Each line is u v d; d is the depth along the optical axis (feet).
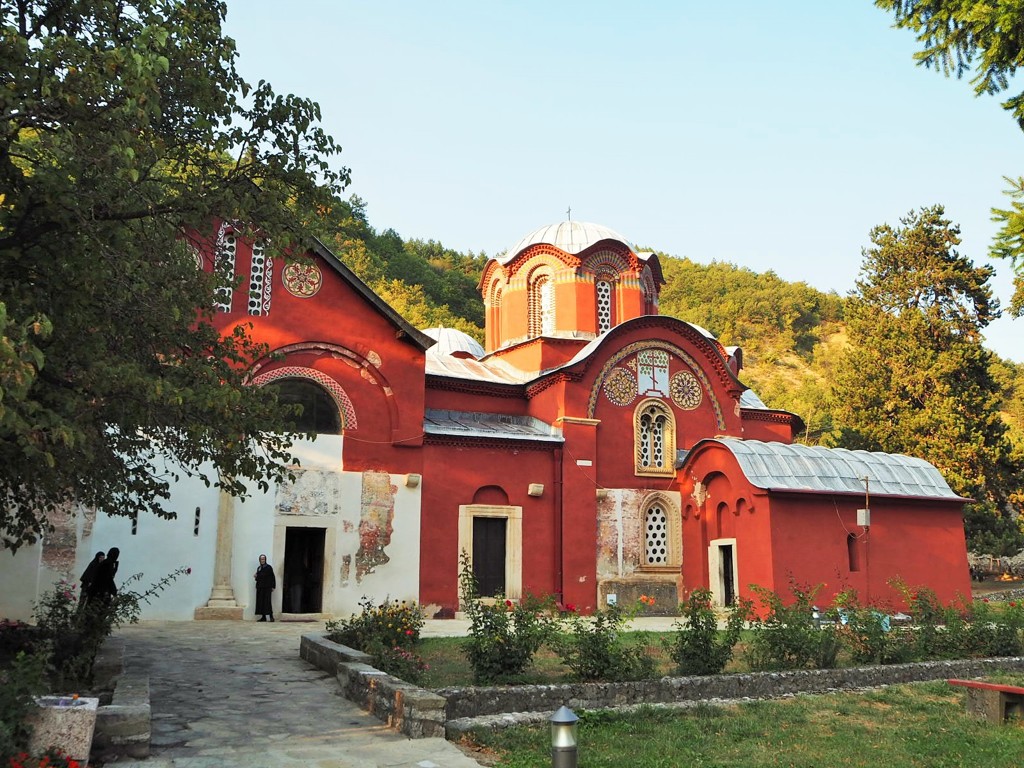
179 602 63.10
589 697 34.47
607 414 84.69
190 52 31.37
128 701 27.99
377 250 264.11
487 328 103.71
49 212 28.40
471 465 77.61
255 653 47.01
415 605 65.57
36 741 22.80
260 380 69.41
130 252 31.86
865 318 140.26
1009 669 47.62
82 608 39.24
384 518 72.02
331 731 29.66
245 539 66.54
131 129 28.35
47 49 25.72
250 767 24.82
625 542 82.28
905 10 41.16
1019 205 42.39
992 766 27.02
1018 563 151.64
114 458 35.58
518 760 26.30
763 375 349.41
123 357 32.14
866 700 38.19
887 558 78.07
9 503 38.58
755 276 430.20
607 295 96.58
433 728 29.01
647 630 58.59
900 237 142.20
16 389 20.13
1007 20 37.24
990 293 135.03
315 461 70.38
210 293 37.19
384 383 74.38
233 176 34.86
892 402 127.95
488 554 77.71
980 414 124.26
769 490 73.26
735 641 41.37
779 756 27.73
